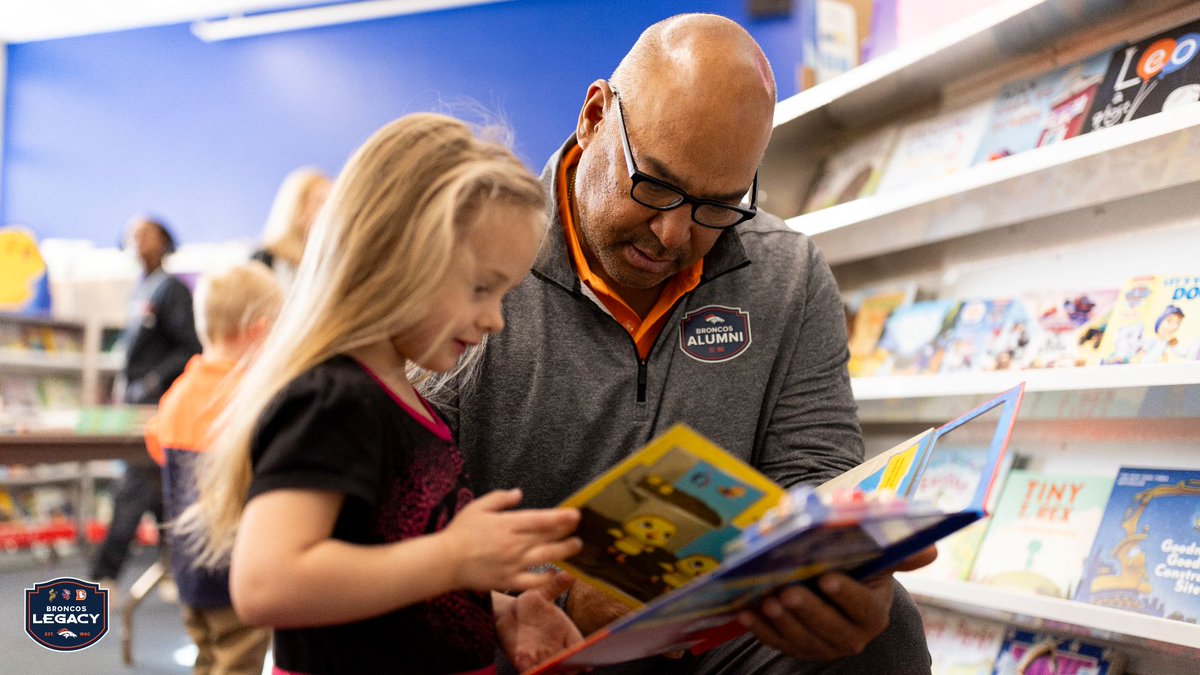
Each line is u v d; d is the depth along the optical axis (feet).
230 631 9.09
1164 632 6.06
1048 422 8.20
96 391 25.80
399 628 3.90
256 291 10.09
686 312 5.76
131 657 12.93
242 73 28.09
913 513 3.21
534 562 3.46
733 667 5.15
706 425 5.62
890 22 9.85
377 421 3.78
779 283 5.99
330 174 27.04
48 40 30.19
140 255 19.13
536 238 4.14
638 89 4.99
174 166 28.91
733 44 4.94
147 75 29.22
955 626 8.43
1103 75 7.52
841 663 4.75
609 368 5.56
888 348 9.14
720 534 3.55
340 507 3.59
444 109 6.12
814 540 3.03
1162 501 6.87
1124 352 7.04
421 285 3.83
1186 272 7.11
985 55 8.00
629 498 3.47
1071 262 8.09
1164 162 6.56
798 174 10.03
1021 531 7.63
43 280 26.09
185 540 9.02
